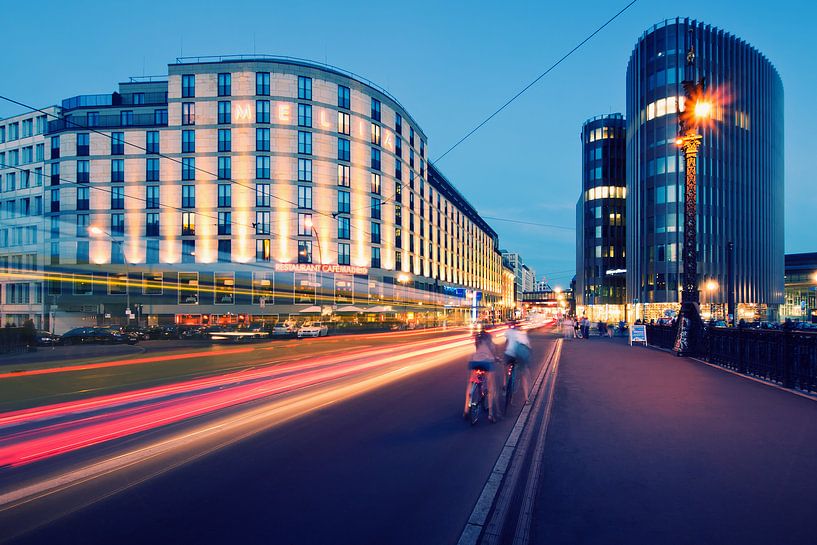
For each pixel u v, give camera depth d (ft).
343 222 168.86
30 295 175.94
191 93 161.68
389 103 189.16
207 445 20.39
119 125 165.17
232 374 45.52
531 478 15.44
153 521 13.08
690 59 59.21
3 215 191.93
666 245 172.55
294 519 13.19
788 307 312.50
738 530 11.87
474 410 23.44
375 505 14.10
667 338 67.77
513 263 552.41
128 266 161.27
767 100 205.46
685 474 15.62
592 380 36.19
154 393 34.40
